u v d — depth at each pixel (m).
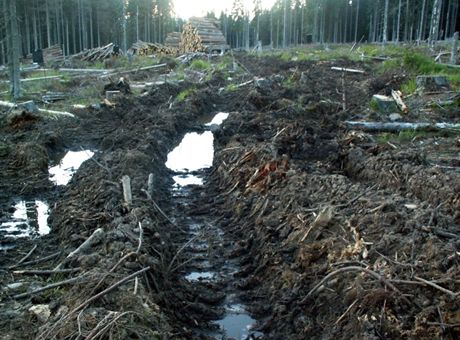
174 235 7.51
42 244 6.86
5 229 7.50
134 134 12.58
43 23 50.91
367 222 5.81
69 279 5.16
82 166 10.18
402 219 5.63
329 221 6.14
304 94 17.06
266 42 67.69
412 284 4.43
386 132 12.16
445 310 4.06
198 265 6.68
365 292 4.55
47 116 14.24
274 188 8.00
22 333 4.40
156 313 4.57
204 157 12.05
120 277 4.95
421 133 11.76
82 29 49.09
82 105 16.27
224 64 28.66
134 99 16.80
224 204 8.71
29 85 20.42
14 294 5.21
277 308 5.36
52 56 35.75
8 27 17.41
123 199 7.43
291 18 57.19
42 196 9.00
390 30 54.94
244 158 9.59
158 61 30.81
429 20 47.44
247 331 5.26
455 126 11.82
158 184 9.37
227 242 7.38
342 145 10.59
